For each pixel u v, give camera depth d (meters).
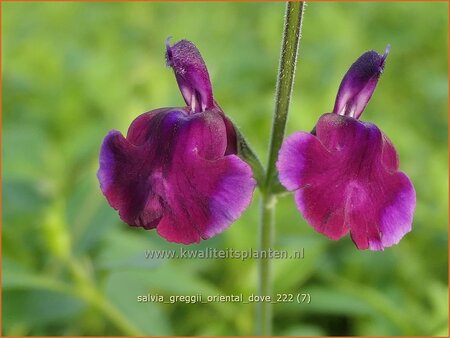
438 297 0.12
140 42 0.29
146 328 0.12
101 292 0.12
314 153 0.07
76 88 0.20
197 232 0.07
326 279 0.14
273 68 0.23
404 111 0.21
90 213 0.13
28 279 0.11
